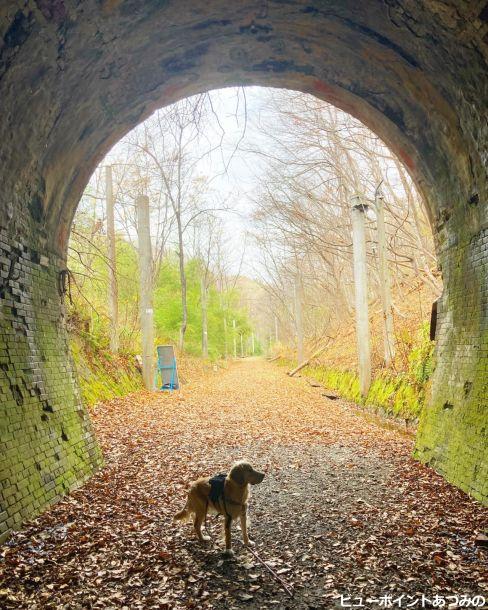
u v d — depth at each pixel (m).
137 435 9.30
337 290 26.95
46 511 4.75
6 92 4.28
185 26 5.80
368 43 5.94
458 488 5.48
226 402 15.57
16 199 5.18
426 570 3.61
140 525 4.63
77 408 6.63
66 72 4.99
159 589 3.41
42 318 5.93
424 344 11.59
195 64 6.70
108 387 13.93
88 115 6.03
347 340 25.20
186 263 34.88
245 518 4.07
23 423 4.89
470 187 5.83
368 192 21.45
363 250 15.41
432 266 18.75
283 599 3.29
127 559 3.87
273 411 13.57
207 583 3.52
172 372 18.72
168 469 6.85
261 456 7.82
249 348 92.25
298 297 31.41
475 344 5.78
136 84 6.37
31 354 5.41
